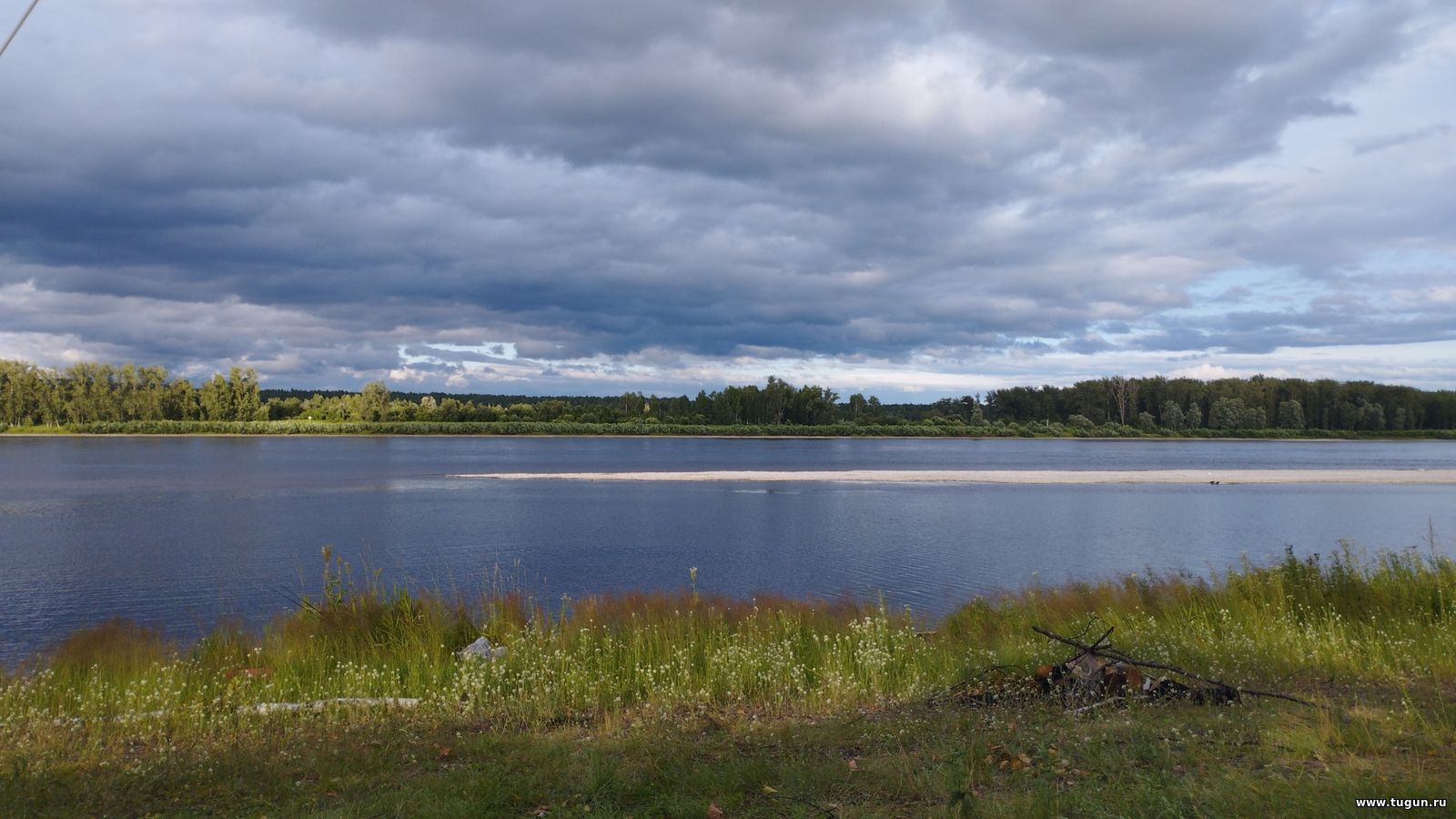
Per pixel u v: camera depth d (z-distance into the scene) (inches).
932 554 1160.2
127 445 4379.9
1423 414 7116.1
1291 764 221.9
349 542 1259.2
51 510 1672.0
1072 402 7106.3
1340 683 322.7
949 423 6550.2
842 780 222.7
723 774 225.5
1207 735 249.1
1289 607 518.0
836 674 348.8
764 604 597.9
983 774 222.8
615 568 1048.2
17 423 5344.5
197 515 1592.0
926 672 368.5
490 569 1034.7
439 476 2554.1
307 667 408.8
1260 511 1728.6
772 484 2310.5
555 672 358.9
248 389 5733.3
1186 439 6663.4
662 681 352.5
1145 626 459.2
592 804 211.2
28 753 262.7
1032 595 623.5
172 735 291.6
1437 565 583.8
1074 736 253.6
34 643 674.2
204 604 820.6
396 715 315.0
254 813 215.3
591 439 5836.6
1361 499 1975.9
